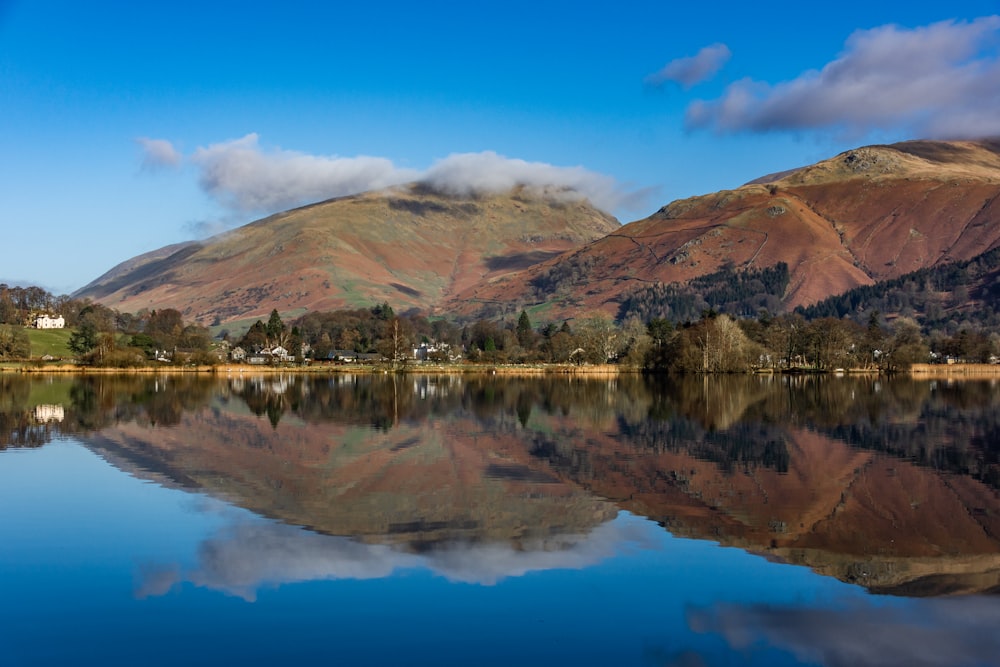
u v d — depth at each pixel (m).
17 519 33.34
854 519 34.06
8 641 21.23
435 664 20.03
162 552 28.73
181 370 182.12
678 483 41.78
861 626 22.36
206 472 44.50
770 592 25.02
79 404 89.94
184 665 19.94
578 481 42.12
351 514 34.25
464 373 186.00
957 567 27.56
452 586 25.27
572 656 20.53
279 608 23.39
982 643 21.38
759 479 42.97
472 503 36.59
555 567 27.16
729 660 20.30
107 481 41.66
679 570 26.97
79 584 25.34
